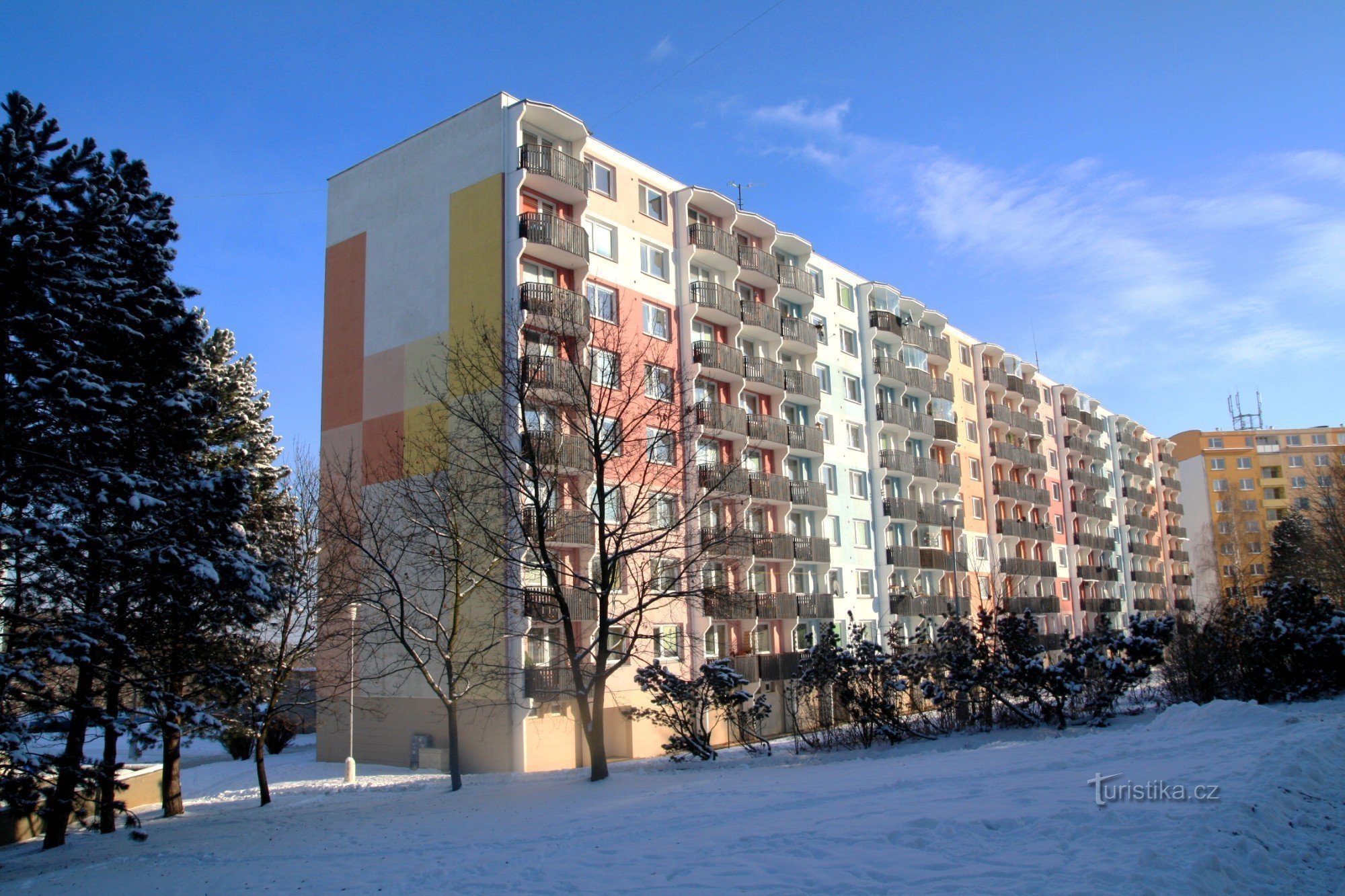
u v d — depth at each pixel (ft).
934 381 171.53
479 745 92.43
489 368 84.99
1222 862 26.12
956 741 77.00
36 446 53.36
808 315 146.72
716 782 58.29
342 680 88.48
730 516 119.03
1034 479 210.79
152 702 58.08
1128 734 63.26
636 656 71.61
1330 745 45.01
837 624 139.03
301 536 78.43
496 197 100.53
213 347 86.38
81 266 55.77
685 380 96.68
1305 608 84.84
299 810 67.62
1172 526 302.66
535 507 72.02
